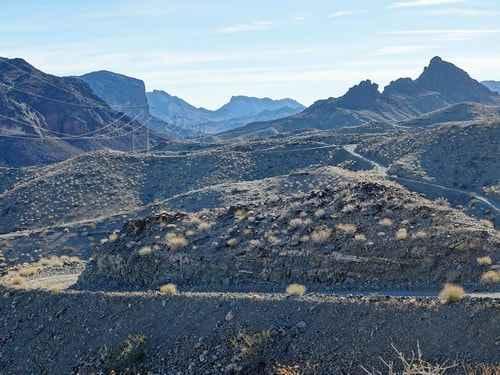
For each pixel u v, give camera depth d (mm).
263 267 34344
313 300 28641
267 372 25938
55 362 31516
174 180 118375
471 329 24234
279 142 138875
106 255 39344
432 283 29984
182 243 38156
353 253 32844
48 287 37562
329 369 25016
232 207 43219
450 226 33281
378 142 120000
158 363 28719
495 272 28906
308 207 39625
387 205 36969
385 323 25953
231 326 28797
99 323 32438
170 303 31734
